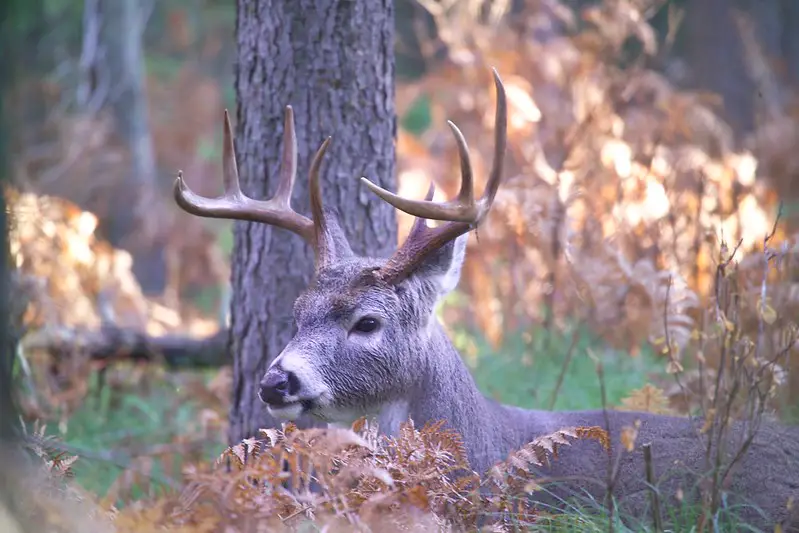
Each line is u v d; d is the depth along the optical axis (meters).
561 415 9.66
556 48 17.17
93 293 15.23
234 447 7.87
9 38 8.40
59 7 28.88
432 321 9.05
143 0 29.59
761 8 30.62
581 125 15.48
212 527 6.86
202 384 13.52
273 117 10.42
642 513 8.70
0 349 7.37
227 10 34.62
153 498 9.76
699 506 8.34
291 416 8.65
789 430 9.45
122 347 13.76
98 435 12.57
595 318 13.12
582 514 8.28
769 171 20.45
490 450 9.19
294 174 9.73
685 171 14.98
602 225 14.11
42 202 14.58
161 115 30.50
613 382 12.34
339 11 10.34
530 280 14.39
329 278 8.97
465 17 18.17
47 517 6.79
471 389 9.29
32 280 13.12
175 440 12.46
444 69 18.58
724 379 9.66
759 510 8.30
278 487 7.49
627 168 14.44
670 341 9.55
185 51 33.88
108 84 23.95
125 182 23.83
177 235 23.11
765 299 9.35
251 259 10.61
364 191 10.55
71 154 23.11
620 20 17.58
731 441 8.95
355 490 7.61
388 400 8.96
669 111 17.05
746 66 28.12
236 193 9.56
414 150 17.47
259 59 10.44
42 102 25.05
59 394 12.91
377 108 10.58
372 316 8.76
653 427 9.35
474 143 17.05
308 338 8.74
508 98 15.95
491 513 7.98
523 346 13.96
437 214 8.44
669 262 13.76
